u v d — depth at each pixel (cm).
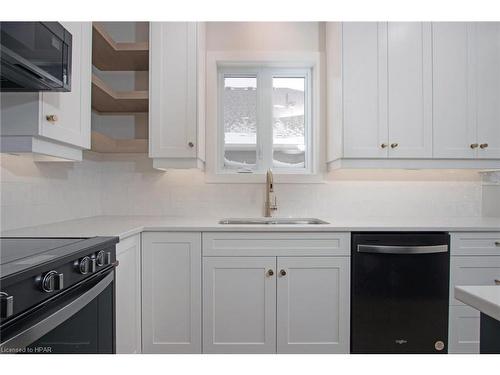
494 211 249
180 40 224
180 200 257
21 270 88
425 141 222
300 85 270
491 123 222
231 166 267
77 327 114
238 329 196
